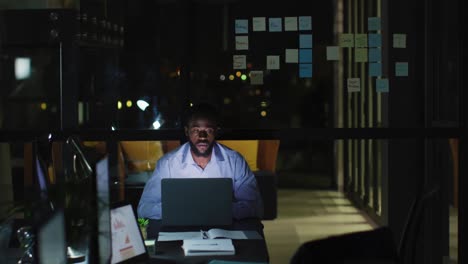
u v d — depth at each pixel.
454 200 4.71
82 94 4.53
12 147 4.76
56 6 4.68
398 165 4.83
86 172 2.94
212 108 4.01
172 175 3.98
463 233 4.45
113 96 4.54
